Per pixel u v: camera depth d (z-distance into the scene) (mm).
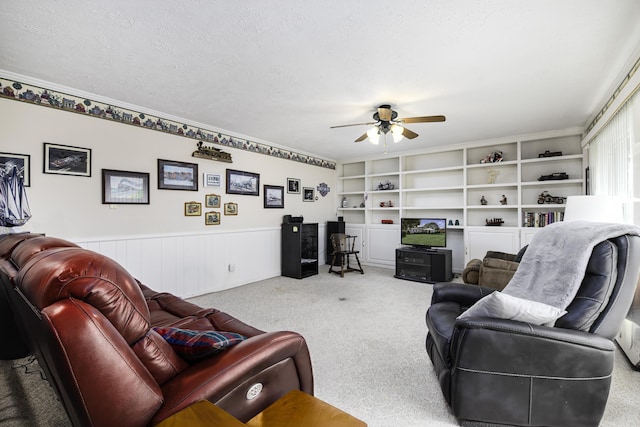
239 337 1288
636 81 2277
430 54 2250
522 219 4816
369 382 1964
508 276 3018
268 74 2584
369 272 5547
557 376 1440
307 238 5637
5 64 2416
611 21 1846
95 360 843
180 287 3828
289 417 915
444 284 2355
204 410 884
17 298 1188
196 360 1161
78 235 2979
